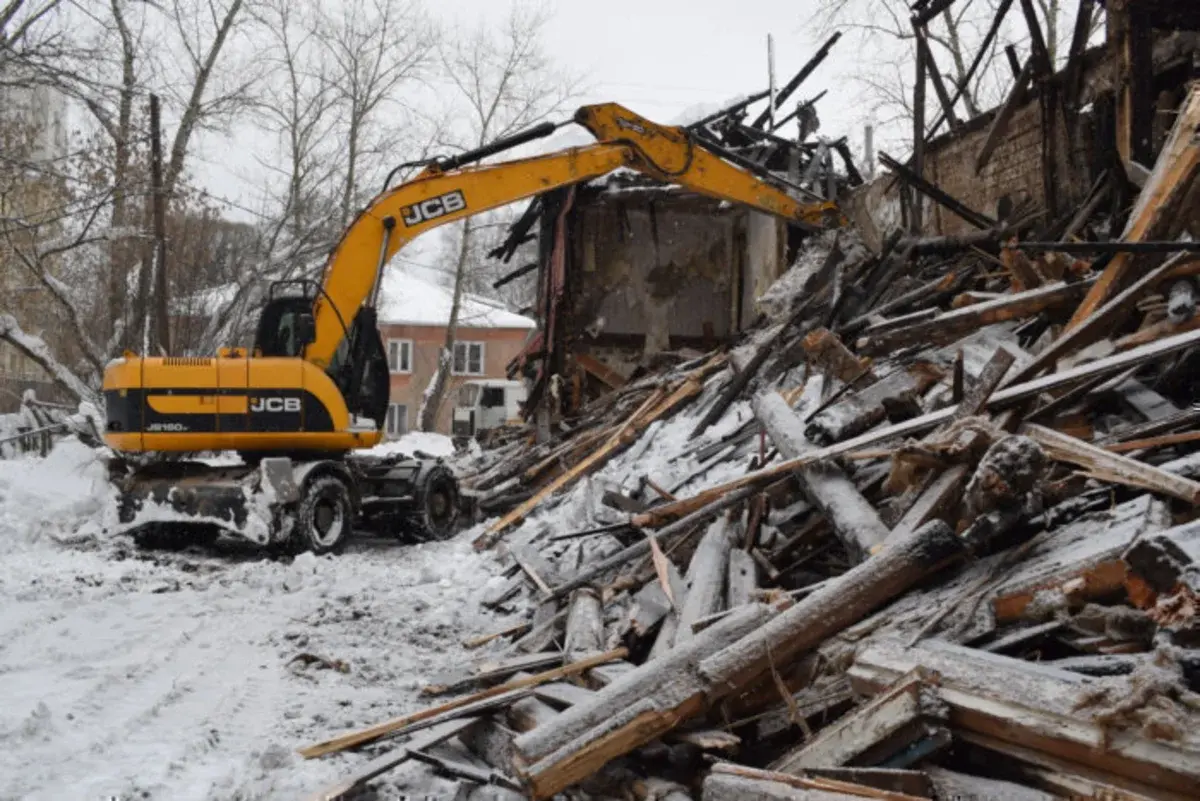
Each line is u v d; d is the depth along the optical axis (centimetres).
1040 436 548
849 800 313
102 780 452
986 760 344
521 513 1186
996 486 462
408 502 1319
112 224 2252
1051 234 1148
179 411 1195
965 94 2280
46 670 657
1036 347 788
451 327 3688
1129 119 1077
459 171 1262
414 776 463
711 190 1341
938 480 536
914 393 719
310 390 1216
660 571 630
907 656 384
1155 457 532
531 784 379
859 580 446
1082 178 1253
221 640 765
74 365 2506
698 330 1841
